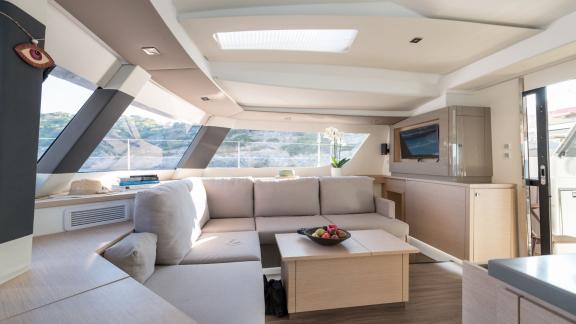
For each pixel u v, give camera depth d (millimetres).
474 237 2625
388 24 1896
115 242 1446
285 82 2799
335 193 3328
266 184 3221
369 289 1912
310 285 1850
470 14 1829
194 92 2826
